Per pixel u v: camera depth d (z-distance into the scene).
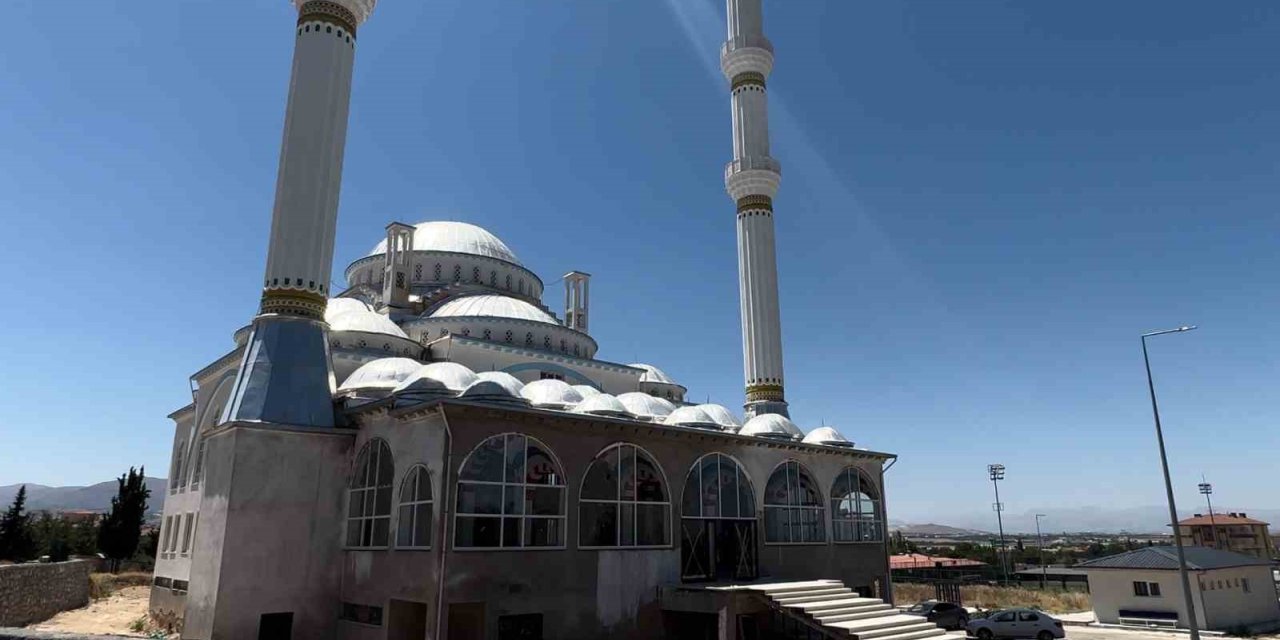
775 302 43.41
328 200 30.27
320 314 29.23
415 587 21.78
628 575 25.12
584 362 39.94
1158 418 28.36
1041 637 34.81
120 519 61.28
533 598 22.69
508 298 42.91
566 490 24.16
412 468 23.20
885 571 34.56
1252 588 44.50
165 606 33.19
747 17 47.22
